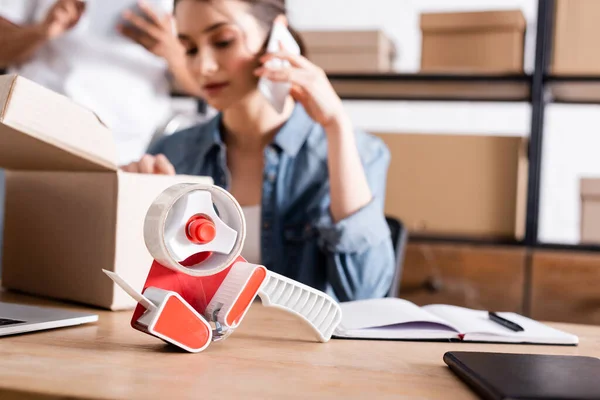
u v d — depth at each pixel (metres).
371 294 1.45
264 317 0.90
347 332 0.76
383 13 2.74
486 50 2.20
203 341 0.66
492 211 2.19
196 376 0.56
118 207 0.90
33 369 0.56
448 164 2.21
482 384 0.52
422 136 2.23
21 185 1.06
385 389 0.54
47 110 0.79
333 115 1.43
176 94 2.47
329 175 1.48
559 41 2.12
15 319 0.76
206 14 1.58
